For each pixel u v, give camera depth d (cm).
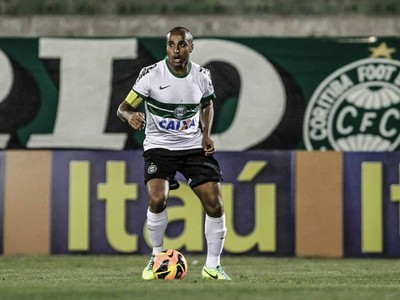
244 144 4400
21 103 4422
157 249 2970
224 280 2898
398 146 4391
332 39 4400
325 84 4400
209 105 2959
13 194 4409
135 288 2489
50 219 4406
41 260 4172
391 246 4391
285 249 4384
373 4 4738
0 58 4422
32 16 4712
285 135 4400
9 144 4412
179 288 2483
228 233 4384
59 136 4419
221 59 4409
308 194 4391
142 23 4700
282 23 4694
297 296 2253
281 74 4406
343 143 4397
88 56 4434
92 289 2458
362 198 4394
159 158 2898
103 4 4791
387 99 4388
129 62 4425
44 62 4422
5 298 2220
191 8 4766
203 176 2884
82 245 4400
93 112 4422
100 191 4403
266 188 4388
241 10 4747
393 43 4388
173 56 2850
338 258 4381
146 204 4400
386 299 2202
